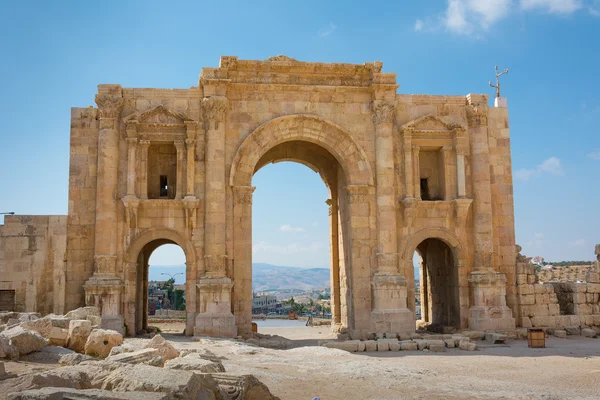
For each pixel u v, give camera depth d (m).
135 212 34.00
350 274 36.03
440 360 25.33
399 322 34.06
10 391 11.02
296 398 16.11
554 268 56.16
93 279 32.84
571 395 16.89
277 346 31.89
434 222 36.97
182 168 35.16
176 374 11.94
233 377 13.93
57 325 23.17
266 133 36.00
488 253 36.47
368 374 20.00
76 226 34.34
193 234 34.53
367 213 36.12
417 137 37.56
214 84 35.31
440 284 40.91
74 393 9.87
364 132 36.88
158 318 59.28
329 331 42.59
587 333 36.69
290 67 36.22
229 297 33.28
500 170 38.44
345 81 37.06
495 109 39.00
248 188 35.06
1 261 33.53
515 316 37.06
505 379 19.95
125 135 35.00
